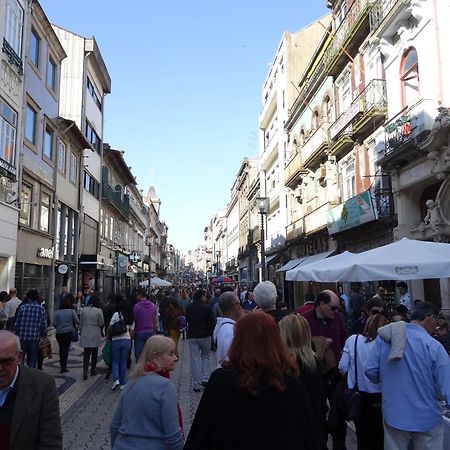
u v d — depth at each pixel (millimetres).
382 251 7410
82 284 28031
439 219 13203
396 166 15383
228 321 5664
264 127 42594
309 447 2445
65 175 23688
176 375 11336
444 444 4391
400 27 15188
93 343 10750
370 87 17250
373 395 4848
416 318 4398
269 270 40281
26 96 17844
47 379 3020
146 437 3271
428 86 13648
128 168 41156
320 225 23188
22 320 9844
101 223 33375
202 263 167250
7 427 2814
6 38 15516
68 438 6469
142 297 11781
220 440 2414
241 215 60875
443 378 3988
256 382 2410
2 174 15023
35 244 18828
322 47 24141
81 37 27656
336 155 22125
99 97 32625
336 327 5719
